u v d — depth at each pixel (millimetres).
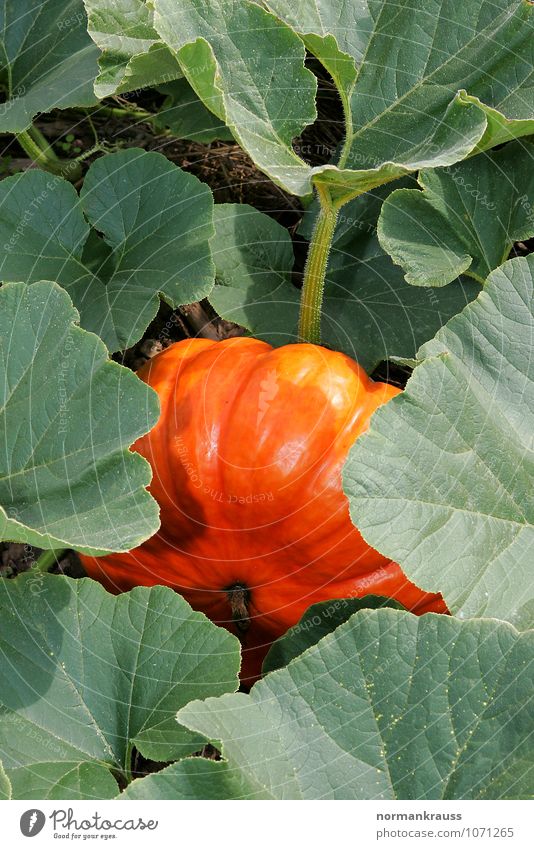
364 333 1392
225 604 1328
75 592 1215
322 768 1104
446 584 1127
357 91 1328
